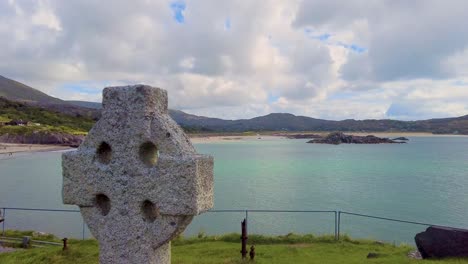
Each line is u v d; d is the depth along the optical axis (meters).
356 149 160.88
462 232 13.90
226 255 15.10
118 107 7.70
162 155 7.39
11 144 150.12
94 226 7.96
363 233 31.62
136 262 7.70
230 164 92.94
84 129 197.38
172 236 7.55
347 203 45.12
